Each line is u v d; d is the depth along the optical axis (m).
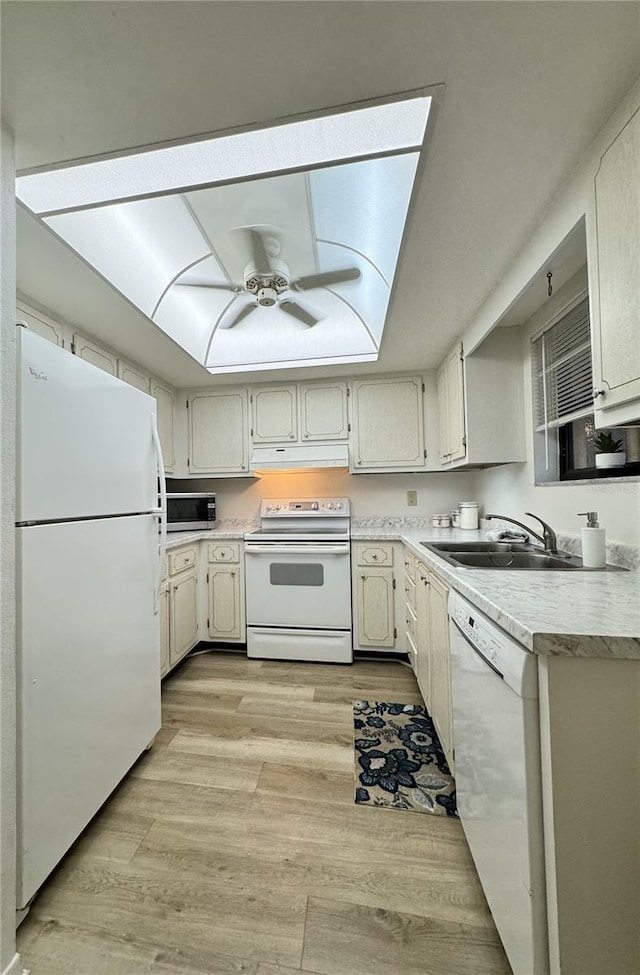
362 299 2.26
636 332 0.95
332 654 2.83
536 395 2.05
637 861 0.75
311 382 3.17
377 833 1.35
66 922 1.07
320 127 1.06
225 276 2.02
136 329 2.17
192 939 1.03
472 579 1.28
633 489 1.37
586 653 0.76
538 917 0.78
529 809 0.79
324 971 0.96
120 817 1.43
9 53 0.85
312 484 3.40
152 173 1.22
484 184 1.23
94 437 1.39
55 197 1.28
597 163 1.07
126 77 0.91
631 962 0.75
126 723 1.55
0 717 0.98
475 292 1.87
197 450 3.31
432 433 3.01
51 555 1.17
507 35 0.83
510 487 2.38
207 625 3.02
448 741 1.54
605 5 0.78
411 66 0.90
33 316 1.88
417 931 1.04
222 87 0.94
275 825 1.39
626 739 0.76
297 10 0.78
